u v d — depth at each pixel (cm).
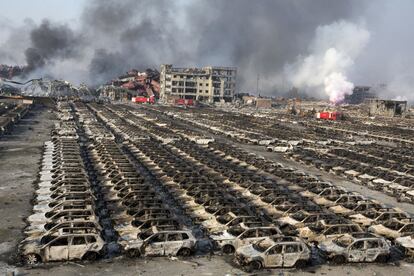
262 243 3033
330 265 3005
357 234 3180
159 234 3062
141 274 2758
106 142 7875
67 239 2920
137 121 12812
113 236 3347
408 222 3612
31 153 6962
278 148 8512
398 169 6519
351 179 6009
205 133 11325
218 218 3556
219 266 2920
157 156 6631
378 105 19925
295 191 4888
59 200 3916
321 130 12938
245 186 4769
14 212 3906
